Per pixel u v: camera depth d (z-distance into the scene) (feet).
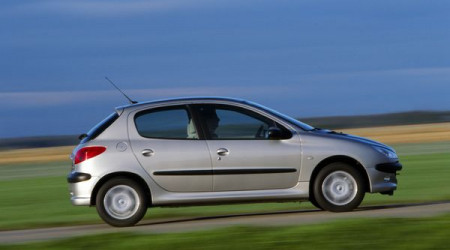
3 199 103.76
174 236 49.70
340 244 44.14
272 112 67.26
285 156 65.67
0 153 310.24
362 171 66.39
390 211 65.92
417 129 316.19
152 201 65.21
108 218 64.64
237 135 66.13
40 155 268.41
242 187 65.62
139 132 65.92
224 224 63.10
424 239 44.50
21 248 48.70
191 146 65.57
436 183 102.12
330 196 65.51
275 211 78.33
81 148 65.77
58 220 78.43
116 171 65.00
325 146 66.03
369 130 340.59
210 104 66.69
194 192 65.46
